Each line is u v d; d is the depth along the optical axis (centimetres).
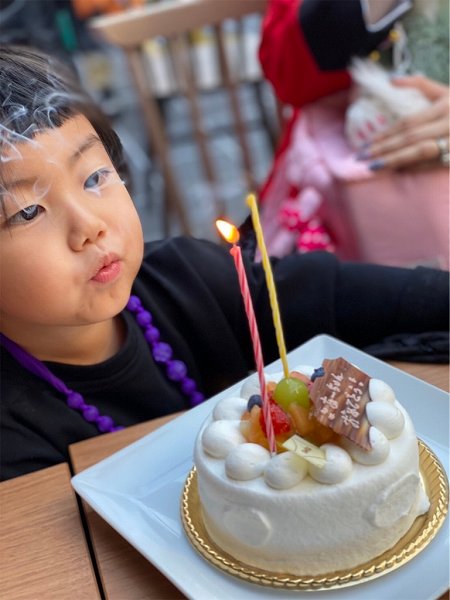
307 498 52
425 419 69
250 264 101
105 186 70
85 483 66
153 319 93
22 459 78
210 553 57
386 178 136
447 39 141
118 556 60
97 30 176
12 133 64
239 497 54
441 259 138
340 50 139
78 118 71
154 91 230
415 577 54
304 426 56
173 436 71
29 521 65
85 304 70
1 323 79
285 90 152
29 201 65
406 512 56
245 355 104
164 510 63
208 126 316
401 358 81
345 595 53
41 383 82
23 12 232
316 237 146
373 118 138
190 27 179
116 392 86
